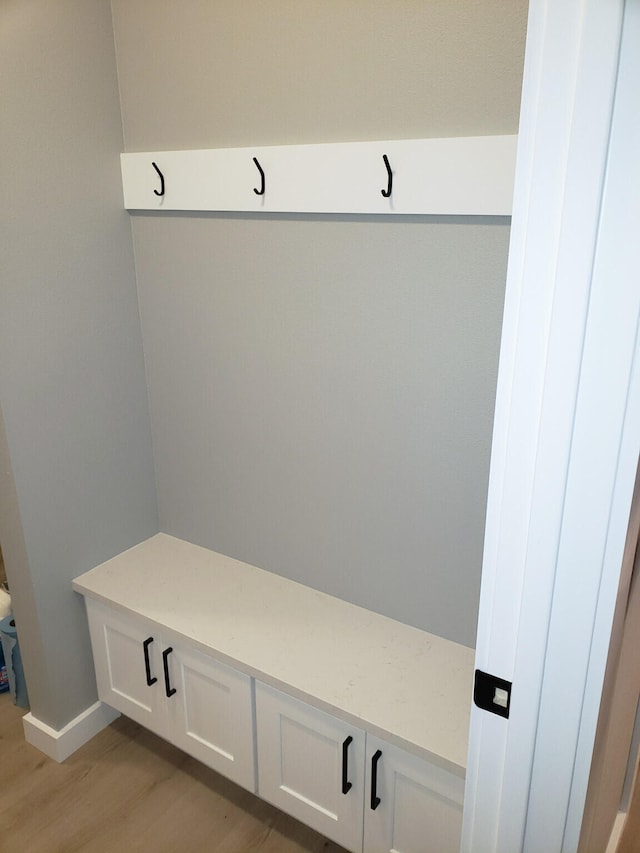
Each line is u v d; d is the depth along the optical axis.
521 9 1.19
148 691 1.90
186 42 1.59
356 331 1.57
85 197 1.72
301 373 1.69
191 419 1.95
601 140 0.62
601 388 0.69
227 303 1.75
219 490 1.97
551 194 0.66
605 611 0.77
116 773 1.97
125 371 1.93
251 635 1.71
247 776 1.77
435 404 1.52
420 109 1.34
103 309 1.83
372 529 1.72
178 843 1.77
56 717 1.97
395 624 1.75
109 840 1.77
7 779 1.95
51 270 1.68
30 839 1.77
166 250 1.81
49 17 1.55
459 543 1.59
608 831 1.26
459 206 1.33
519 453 0.77
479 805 0.98
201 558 2.03
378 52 1.35
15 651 2.08
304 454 1.76
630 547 0.79
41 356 1.71
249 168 1.57
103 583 1.91
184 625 1.74
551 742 0.87
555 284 0.68
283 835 1.80
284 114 1.51
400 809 1.52
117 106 1.74
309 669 1.60
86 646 2.02
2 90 1.50
